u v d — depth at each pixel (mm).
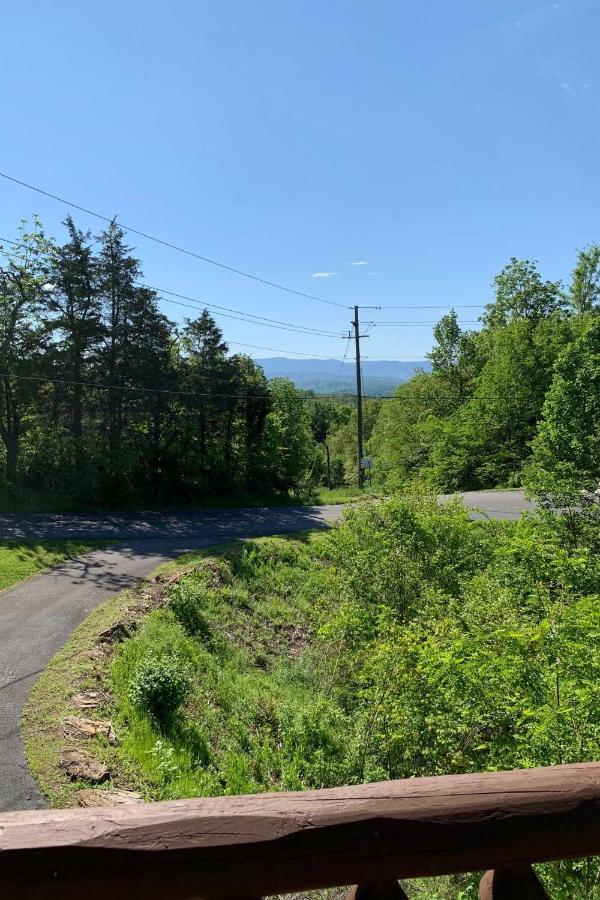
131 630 12172
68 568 17531
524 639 7480
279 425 37438
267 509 32594
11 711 8461
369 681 11875
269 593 18547
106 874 979
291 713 10398
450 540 15695
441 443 40844
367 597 14547
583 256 46406
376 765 8281
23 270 29047
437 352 48406
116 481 30312
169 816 1023
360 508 17094
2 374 27984
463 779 1181
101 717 8547
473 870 1124
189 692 10227
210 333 35250
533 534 14719
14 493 27781
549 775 1222
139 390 31672
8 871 960
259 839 1011
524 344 39562
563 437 18297
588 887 3564
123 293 31250
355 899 1132
